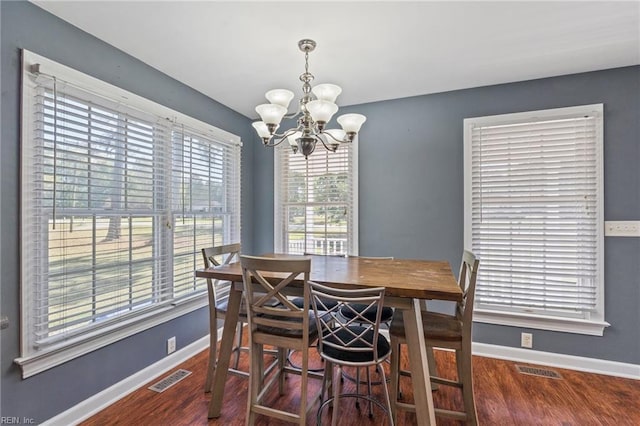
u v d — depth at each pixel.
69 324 1.80
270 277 1.75
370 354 1.57
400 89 2.82
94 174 1.95
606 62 2.32
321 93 1.78
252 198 3.66
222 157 3.16
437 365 2.59
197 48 2.12
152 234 2.37
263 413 1.66
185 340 2.66
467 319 1.71
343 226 3.25
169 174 2.51
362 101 3.10
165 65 2.35
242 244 3.46
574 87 2.50
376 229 3.11
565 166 2.51
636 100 2.35
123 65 2.15
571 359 2.48
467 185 2.79
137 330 2.22
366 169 3.15
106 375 2.01
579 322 2.43
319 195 3.36
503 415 1.93
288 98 1.87
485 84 2.71
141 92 2.28
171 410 1.97
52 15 1.74
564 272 2.51
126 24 1.84
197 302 2.78
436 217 2.91
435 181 2.91
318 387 2.24
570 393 2.15
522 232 2.63
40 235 1.68
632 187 2.35
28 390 1.63
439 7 1.71
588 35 1.98
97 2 1.64
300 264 1.52
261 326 1.75
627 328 2.36
